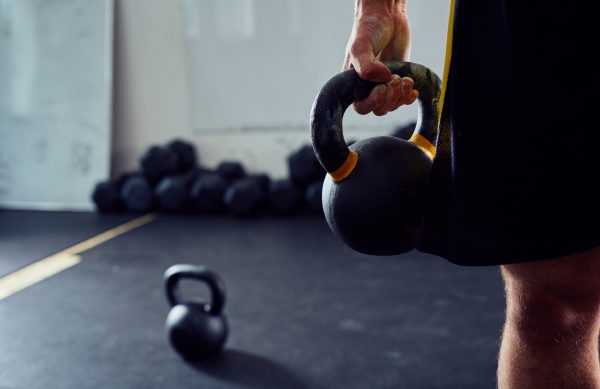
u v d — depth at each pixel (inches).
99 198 153.2
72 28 159.3
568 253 25.9
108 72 158.9
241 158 161.2
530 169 25.6
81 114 161.3
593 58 24.4
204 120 161.0
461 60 26.2
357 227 26.5
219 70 156.7
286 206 143.6
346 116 147.1
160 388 63.4
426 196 27.4
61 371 68.2
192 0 154.6
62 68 160.9
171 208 149.7
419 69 27.9
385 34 28.3
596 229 25.6
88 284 99.1
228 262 109.1
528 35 24.6
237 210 143.3
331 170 26.5
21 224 144.7
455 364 65.7
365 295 89.0
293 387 62.6
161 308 87.4
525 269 28.2
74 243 125.6
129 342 75.5
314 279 97.5
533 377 29.6
